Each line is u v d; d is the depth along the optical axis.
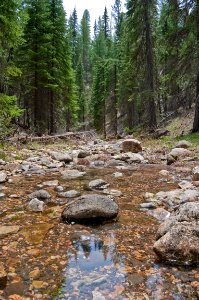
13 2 12.05
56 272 3.37
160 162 11.62
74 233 4.46
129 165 11.10
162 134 20.94
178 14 17.81
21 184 7.75
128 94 34.31
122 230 4.59
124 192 6.91
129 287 3.07
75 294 2.96
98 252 3.86
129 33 24.28
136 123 35.09
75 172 9.31
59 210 5.55
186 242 3.58
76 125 45.22
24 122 26.95
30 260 3.64
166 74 18.91
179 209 4.55
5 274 3.30
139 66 24.06
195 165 9.98
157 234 4.17
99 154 13.73
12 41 12.76
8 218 5.09
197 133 17.36
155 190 7.03
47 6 27.41
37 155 13.06
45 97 26.22
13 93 25.19
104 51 84.69
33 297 2.91
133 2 24.12
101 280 3.20
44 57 25.34
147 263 3.56
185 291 2.99
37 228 4.65
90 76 84.75
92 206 4.92
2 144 13.41
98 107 46.97
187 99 19.00
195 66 17.17
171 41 18.11
